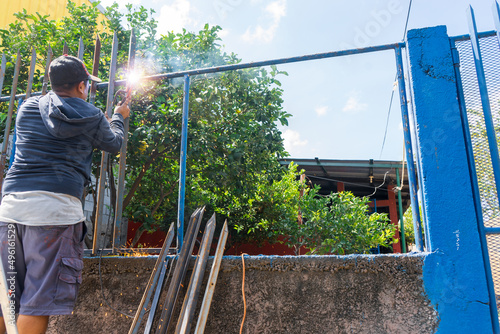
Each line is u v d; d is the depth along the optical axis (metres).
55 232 1.67
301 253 11.35
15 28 7.40
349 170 13.39
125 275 2.31
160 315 2.15
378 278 1.88
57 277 1.64
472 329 1.71
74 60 1.97
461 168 1.92
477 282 1.75
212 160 6.70
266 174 8.13
